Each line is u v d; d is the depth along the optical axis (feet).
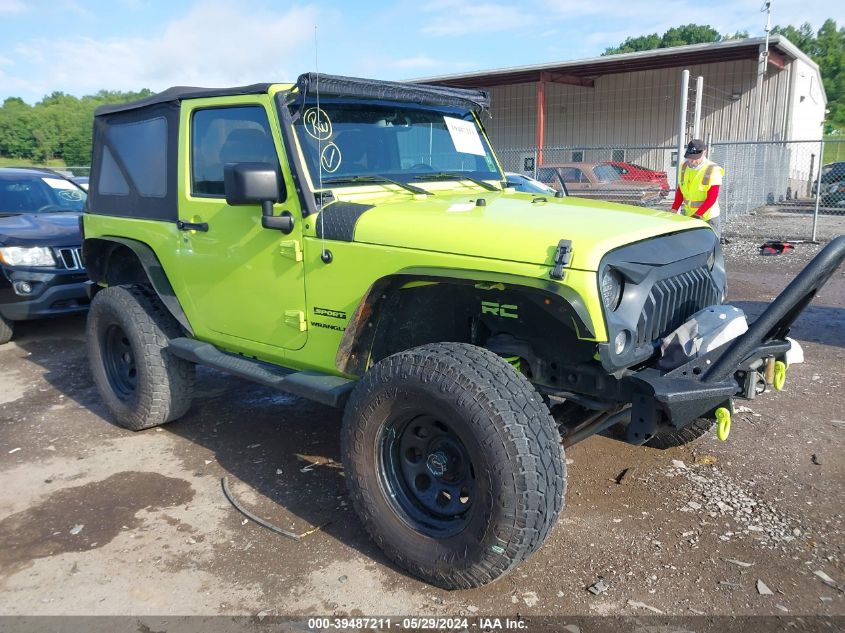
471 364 8.86
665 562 10.09
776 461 13.19
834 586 9.48
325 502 12.14
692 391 8.61
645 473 12.83
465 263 9.28
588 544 10.59
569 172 55.98
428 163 13.44
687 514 11.39
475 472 8.70
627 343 8.86
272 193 10.59
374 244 10.19
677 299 9.98
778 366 10.01
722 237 42.75
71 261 22.59
